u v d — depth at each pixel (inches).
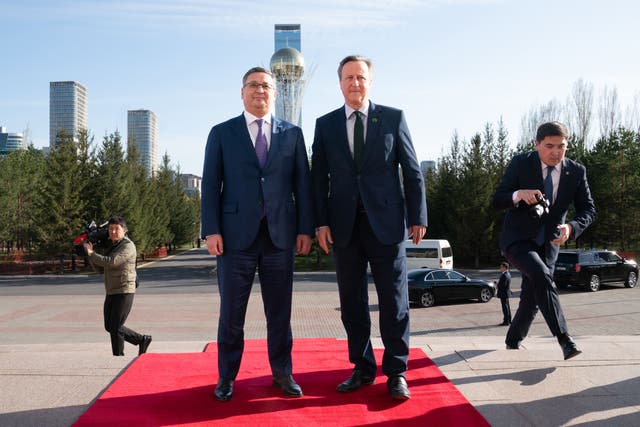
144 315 547.2
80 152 1266.0
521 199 149.2
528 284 164.1
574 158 1336.1
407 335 120.1
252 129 126.6
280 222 121.6
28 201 1469.0
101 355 149.2
